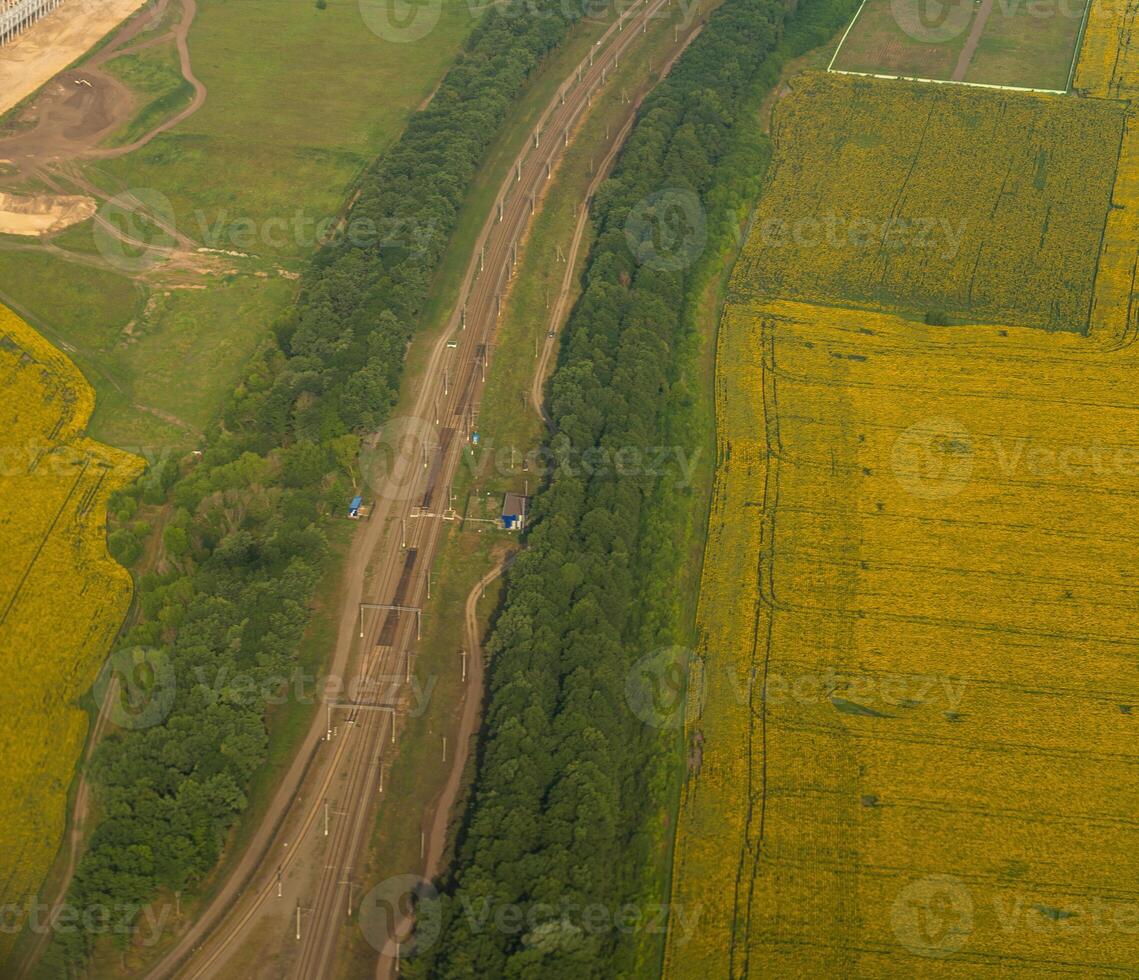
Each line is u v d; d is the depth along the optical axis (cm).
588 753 16975
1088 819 17388
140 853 15738
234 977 15325
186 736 16950
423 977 15025
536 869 15650
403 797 17238
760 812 17312
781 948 15838
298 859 16512
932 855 16875
